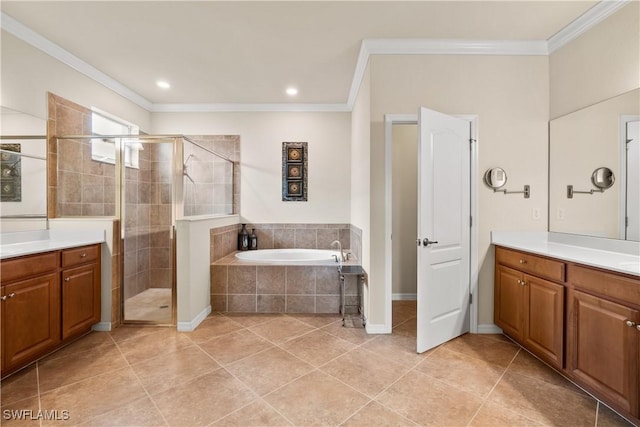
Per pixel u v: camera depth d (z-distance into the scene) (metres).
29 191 2.48
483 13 2.16
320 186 4.12
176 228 2.73
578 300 1.75
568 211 2.40
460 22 2.27
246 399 1.70
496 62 2.59
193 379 1.89
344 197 4.12
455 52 2.58
